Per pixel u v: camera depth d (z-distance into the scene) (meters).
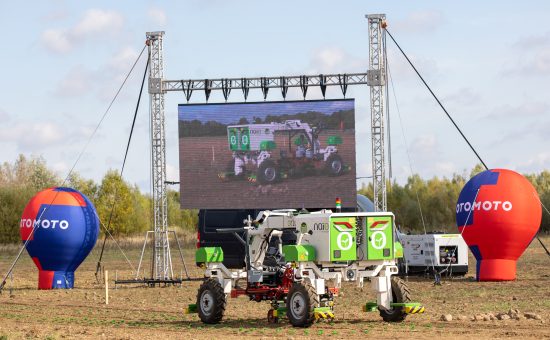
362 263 18.75
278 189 36.69
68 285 35.22
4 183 109.69
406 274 34.47
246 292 20.02
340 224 18.33
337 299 26.34
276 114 36.72
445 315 19.50
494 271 32.34
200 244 35.28
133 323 20.81
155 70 36.56
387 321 19.17
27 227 34.22
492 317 19.70
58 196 34.88
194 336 17.58
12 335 18.19
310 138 36.56
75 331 19.12
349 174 36.34
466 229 32.53
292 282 18.88
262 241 20.34
